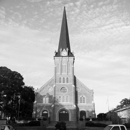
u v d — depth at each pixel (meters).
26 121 56.62
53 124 53.44
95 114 62.53
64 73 64.81
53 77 65.31
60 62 65.94
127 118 56.81
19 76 59.69
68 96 62.56
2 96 53.94
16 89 57.16
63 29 72.62
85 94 64.38
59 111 61.47
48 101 62.81
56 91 62.91
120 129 22.58
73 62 66.38
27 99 72.44
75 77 66.19
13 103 62.12
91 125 49.50
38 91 63.59
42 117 56.59
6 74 56.06
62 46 69.06
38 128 46.28
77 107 62.94
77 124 53.28
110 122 51.81
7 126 28.41
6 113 59.34
